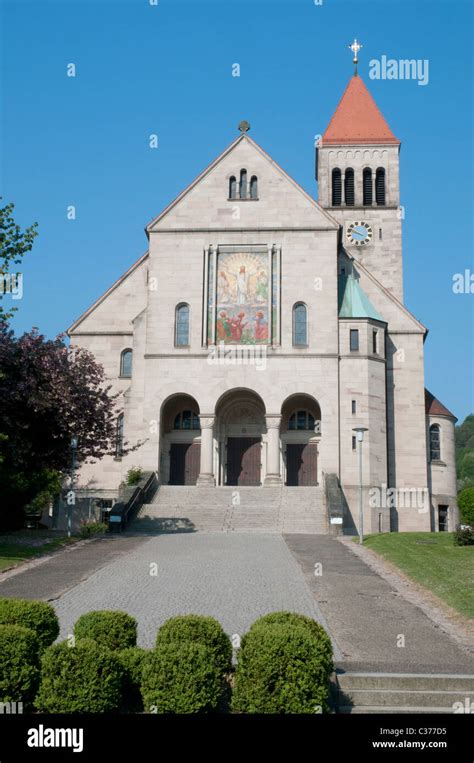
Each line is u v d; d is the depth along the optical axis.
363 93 78.94
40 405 39.19
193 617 14.62
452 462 62.47
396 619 21.81
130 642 14.98
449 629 20.78
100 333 61.62
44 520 58.69
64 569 29.69
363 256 73.56
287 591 25.28
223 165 60.47
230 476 60.56
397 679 15.09
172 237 59.59
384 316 61.88
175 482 60.06
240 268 58.94
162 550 35.28
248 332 58.06
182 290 58.91
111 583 26.42
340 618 21.72
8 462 40.81
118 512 45.47
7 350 39.56
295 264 58.72
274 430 56.56
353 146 75.75
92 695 12.53
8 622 14.61
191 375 57.66
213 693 12.88
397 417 60.31
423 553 34.19
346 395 56.75
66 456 42.59
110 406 44.22
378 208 74.25
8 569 29.84
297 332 57.97
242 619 21.06
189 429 60.69
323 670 12.94
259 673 12.79
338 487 50.94
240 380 57.31
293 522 47.59
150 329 58.44
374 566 31.92
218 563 31.08
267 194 59.78
